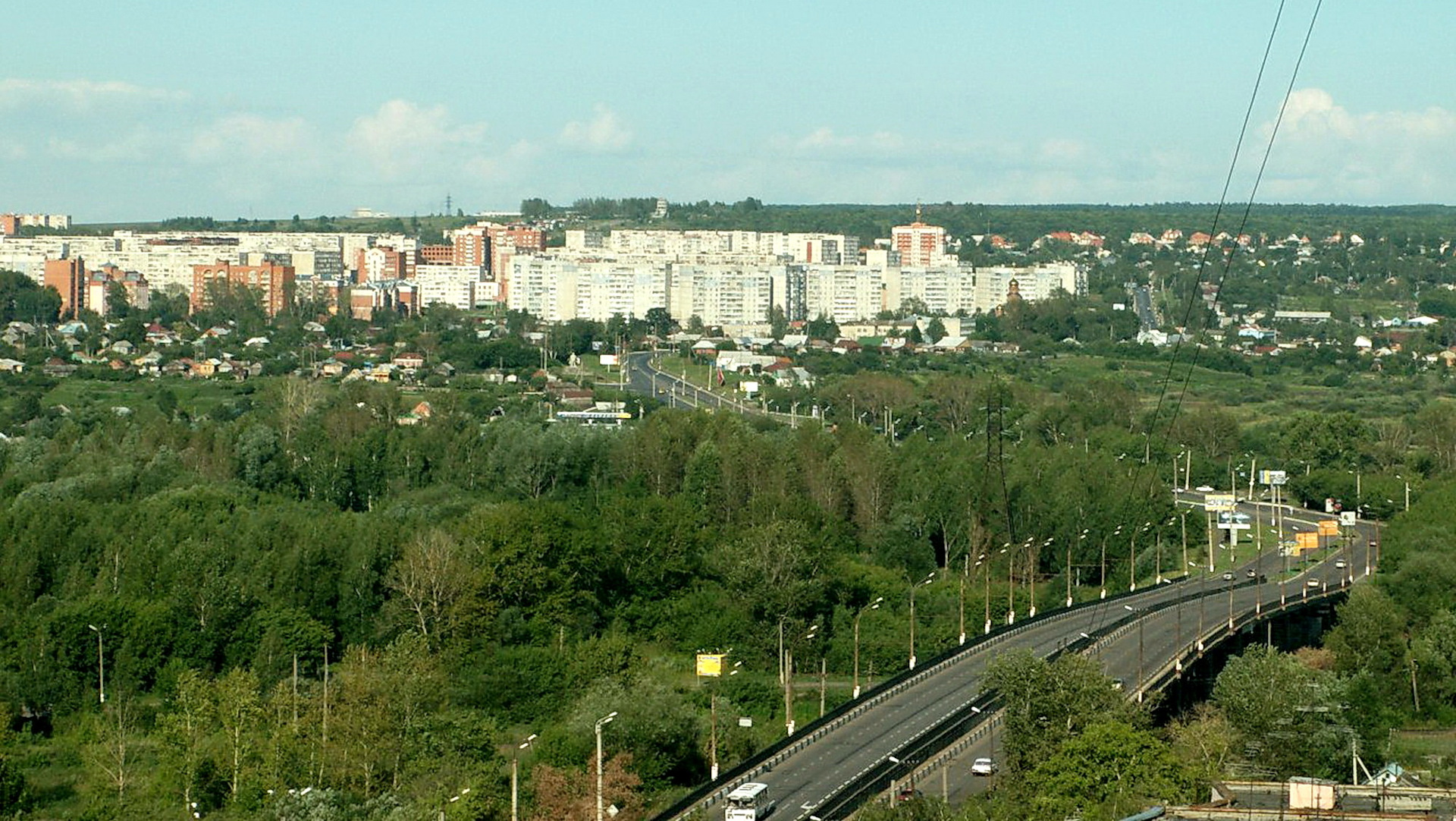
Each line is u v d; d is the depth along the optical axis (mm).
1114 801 183375
